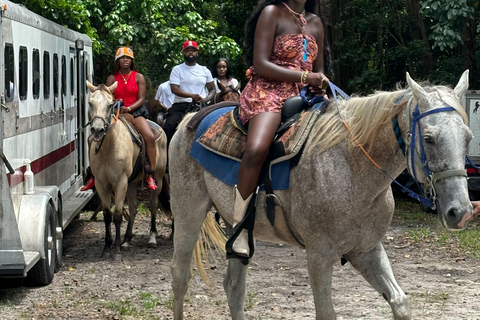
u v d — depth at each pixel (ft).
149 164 29.07
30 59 23.63
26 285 22.93
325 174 13.05
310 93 14.55
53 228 23.88
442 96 11.61
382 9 58.13
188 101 32.32
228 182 14.93
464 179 11.21
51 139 27.32
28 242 21.67
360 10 59.36
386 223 13.35
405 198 46.06
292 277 24.21
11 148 20.86
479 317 19.19
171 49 49.98
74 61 34.12
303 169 13.39
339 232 12.99
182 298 16.83
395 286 13.15
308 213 13.23
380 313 19.56
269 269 25.53
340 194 12.87
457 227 11.16
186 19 52.65
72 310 19.95
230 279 16.44
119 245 27.58
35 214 22.03
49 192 23.44
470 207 11.09
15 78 21.40
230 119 15.42
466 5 44.45
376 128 12.63
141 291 22.11
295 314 19.49
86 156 37.42
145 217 38.40
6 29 20.43
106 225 27.89
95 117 25.44
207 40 51.44
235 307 16.33
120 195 27.50
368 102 12.85
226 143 15.11
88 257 27.89
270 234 14.65
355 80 55.01
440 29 45.19
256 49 14.51
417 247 30.22
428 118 11.52
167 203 31.09
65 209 29.14
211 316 19.38
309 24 15.10
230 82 33.19
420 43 54.80
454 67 54.08
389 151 12.67
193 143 16.06
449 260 27.55
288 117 14.24
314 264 13.26
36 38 24.77
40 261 22.16
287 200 13.83
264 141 13.94
